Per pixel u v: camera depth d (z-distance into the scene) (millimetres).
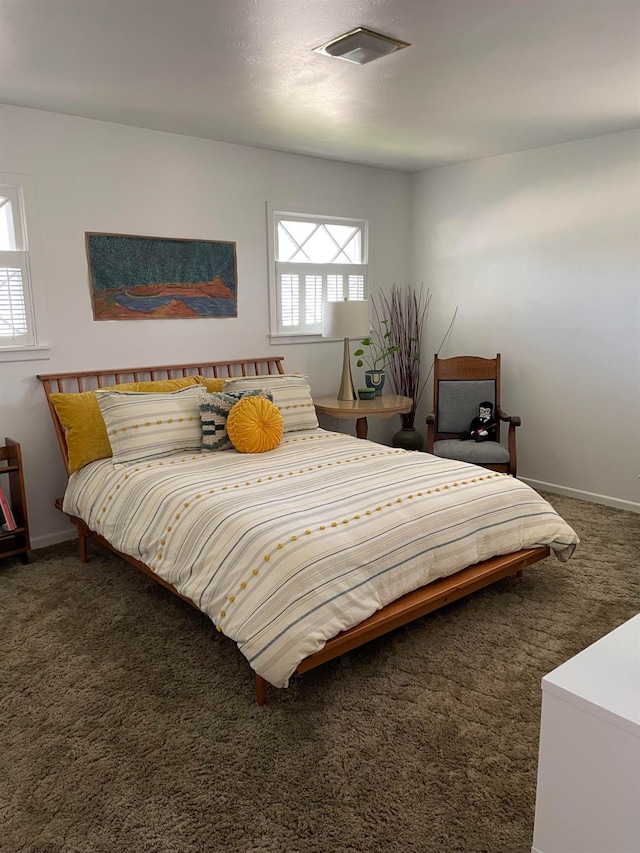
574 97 3260
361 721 2154
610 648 1544
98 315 3801
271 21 2305
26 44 2504
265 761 1968
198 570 2471
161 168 3941
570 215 4336
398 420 5641
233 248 4348
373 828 1716
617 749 1288
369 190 5105
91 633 2746
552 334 4562
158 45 2521
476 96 3221
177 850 1654
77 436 3439
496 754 1993
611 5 2207
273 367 4711
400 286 5484
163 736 2088
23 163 3430
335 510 2564
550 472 4715
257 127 3814
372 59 2660
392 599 2395
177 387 3803
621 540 3744
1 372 3498
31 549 3701
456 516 2703
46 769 1944
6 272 3473
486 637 2676
